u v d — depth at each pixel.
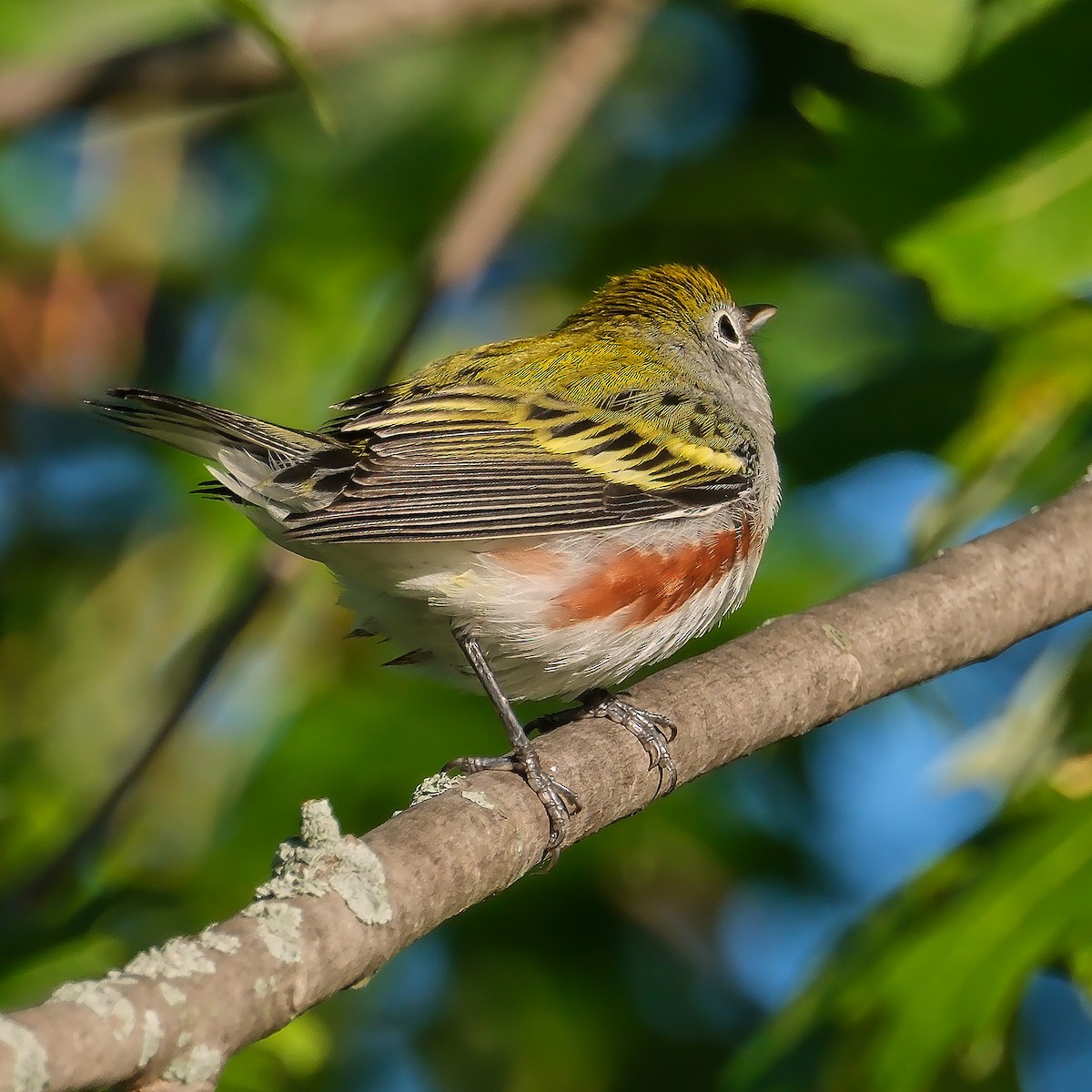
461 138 14.80
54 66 11.62
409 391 10.91
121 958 10.05
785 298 14.27
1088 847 8.80
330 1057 13.02
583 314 12.45
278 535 9.60
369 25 11.91
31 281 14.55
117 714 13.87
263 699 13.43
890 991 8.92
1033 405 10.19
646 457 10.55
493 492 9.91
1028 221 9.45
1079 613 9.42
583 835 8.01
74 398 14.73
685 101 14.74
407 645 10.31
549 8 12.30
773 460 11.48
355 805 12.55
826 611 9.11
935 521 10.55
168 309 14.88
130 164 14.57
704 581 10.45
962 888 9.27
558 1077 13.19
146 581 14.12
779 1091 10.40
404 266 14.52
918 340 12.38
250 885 12.07
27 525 14.84
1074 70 9.48
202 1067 5.45
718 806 13.29
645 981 13.59
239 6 8.46
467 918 13.30
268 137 14.92
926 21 9.70
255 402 14.25
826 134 9.68
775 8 9.76
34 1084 4.97
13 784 13.34
